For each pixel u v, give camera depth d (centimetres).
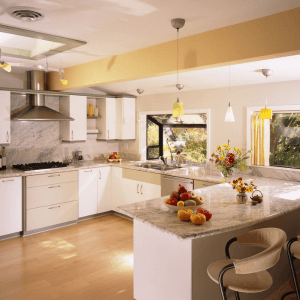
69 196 508
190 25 256
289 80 394
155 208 276
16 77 503
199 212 238
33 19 239
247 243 233
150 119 591
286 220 325
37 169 475
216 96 472
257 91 426
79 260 373
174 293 246
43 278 329
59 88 476
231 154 413
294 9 220
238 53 253
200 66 281
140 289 277
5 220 443
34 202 467
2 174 436
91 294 298
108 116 586
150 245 265
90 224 514
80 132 552
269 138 429
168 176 465
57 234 466
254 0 204
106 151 630
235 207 275
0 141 458
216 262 228
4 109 459
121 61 356
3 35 320
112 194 570
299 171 392
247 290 195
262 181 395
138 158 605
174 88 508
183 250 237
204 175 440
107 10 224
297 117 402
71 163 560
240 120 446
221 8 219
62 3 212
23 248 411
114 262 368
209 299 248
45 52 345
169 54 305
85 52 348
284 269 325
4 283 318
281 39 228
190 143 530
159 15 233
